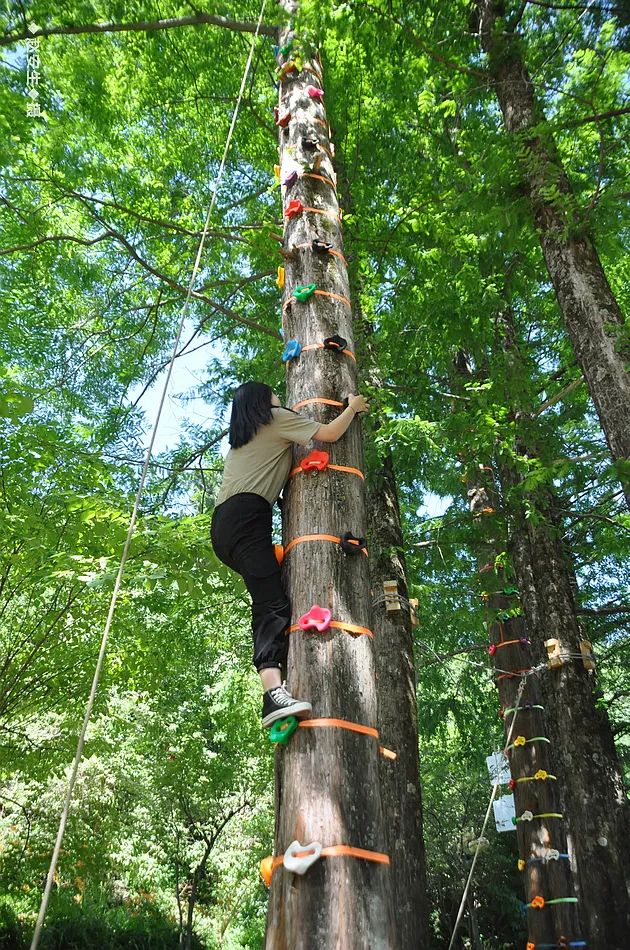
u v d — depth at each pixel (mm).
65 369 9297
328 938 1953
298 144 4340
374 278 7500
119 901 17688
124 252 9727
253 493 2824
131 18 7133
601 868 6535
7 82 7520
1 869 11125
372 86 7496
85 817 12328
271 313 9133
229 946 17672
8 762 8352
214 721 13336
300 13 5062
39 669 7762
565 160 6695
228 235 7629
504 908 17453
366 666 2512
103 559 5703
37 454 6777
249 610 9164
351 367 3285
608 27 5121
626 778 12461
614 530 9055
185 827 16500
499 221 5301
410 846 5461
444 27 5961
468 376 8586
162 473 9156
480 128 6500
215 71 8625
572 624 7719
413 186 7336
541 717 7633
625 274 8227
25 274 9008
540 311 9367
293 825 2164
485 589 8156
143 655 8172
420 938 5188
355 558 2738
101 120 8758
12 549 6695
